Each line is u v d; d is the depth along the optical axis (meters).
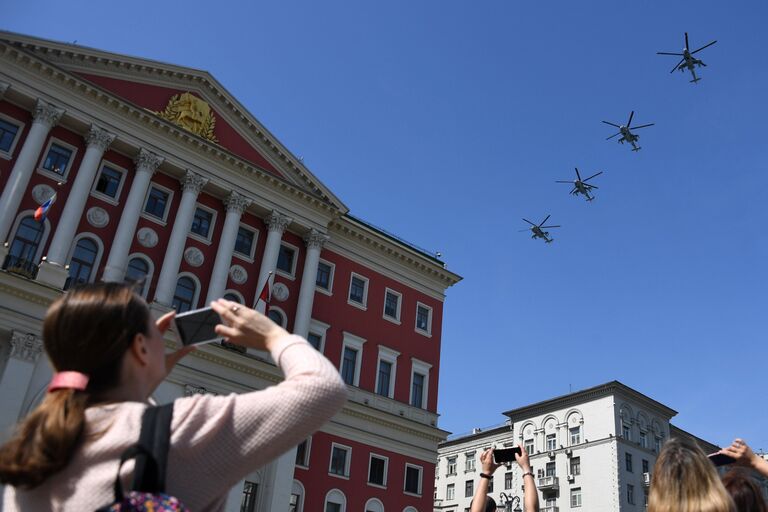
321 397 2.04
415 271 41.28
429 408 38.62
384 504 34.28
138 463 1.82
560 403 63.69
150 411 1.95
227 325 2.41
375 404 36.06
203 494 1.91
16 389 23.62
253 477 29.98
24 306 25.02
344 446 33.97
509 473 65.25
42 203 27.53
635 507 56.38
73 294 2.16
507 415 68.38
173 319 2.53
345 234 38.38
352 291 38.06
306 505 31.41
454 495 70.56
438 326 41.38
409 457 36.34
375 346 37.56
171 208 31.70
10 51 27.45
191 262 31.59
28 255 26.75
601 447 58.34
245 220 34.34
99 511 1.72
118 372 2.11
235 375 30.28
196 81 33.22
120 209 29.89
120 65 30.73
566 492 59.31
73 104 28.94
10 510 1.87
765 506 4.39
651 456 60.59
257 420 1.97
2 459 1.82
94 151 28.97
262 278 33.16
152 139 30.97
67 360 2.05
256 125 34.47
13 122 27.94
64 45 28.80
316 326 35.25
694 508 3.42
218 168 32.97
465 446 72.12
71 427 1.85
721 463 4.69
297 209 35.53
